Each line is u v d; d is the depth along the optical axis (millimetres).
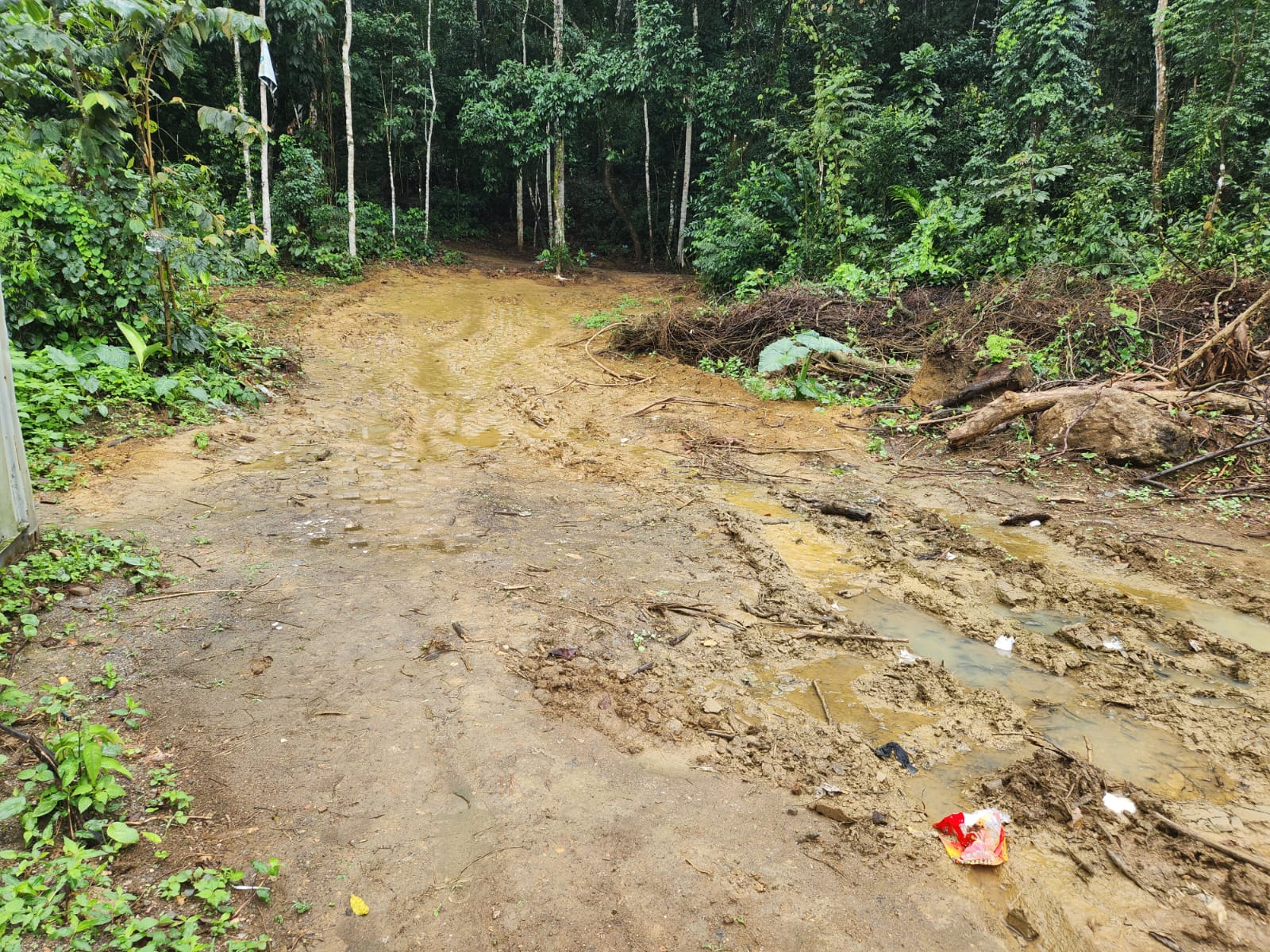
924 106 17578
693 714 3295
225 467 6227
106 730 2562
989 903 2377
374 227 22422
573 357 11859
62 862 2186
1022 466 7156
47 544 4223
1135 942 2248
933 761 3094
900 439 8234
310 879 2275
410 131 23500
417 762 2824
